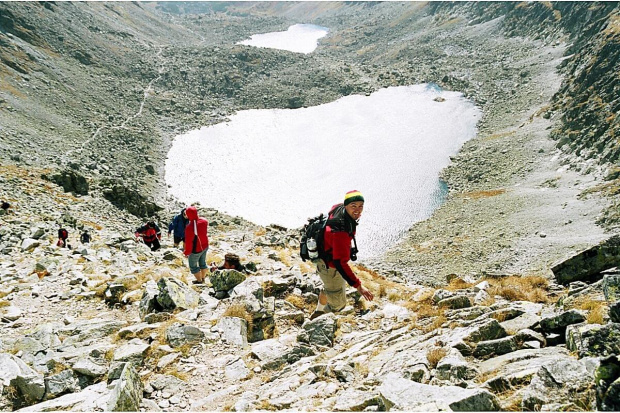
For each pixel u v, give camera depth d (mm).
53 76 120312
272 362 8109
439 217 77812
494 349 6480
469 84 145875
